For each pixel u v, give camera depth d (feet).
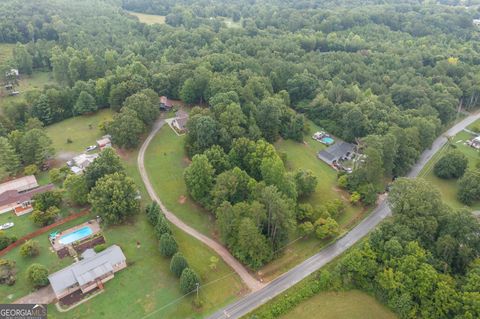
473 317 260.21
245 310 290.97
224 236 334.24
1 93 629.10
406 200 331.36
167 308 289.94
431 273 285.64
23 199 380.37
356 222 381.81
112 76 564.30
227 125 447.83
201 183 375.45
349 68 648.79
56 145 481.87
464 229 304.09
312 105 559.79
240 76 568.00
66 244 338.95
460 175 454.81
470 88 612.29
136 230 358.02
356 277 314.96
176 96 584.81
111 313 284.41
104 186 350.84
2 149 412.98
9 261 311.68
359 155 458.50
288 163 464.65
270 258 327.67
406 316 286.46
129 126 455.63
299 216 366.84
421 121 496.23
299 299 302.25
